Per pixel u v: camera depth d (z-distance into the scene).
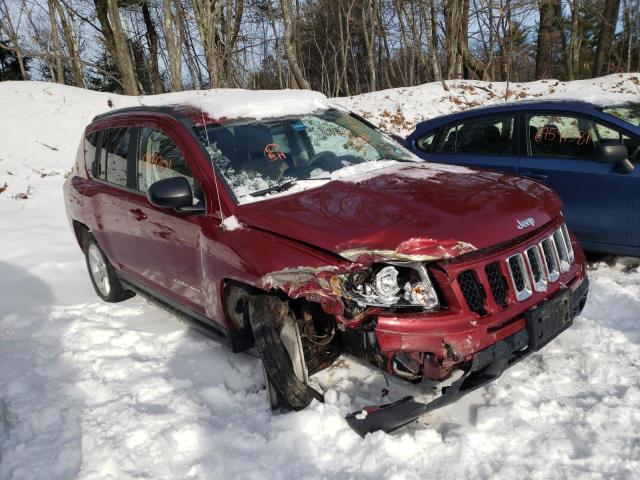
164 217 3.82
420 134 6.46
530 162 5.45
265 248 2.99
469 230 2.73
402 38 29.62
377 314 2.64
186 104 4.20
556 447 2.74
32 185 10.59
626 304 4.30
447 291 2.65
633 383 3.27
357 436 2.85
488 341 2.66
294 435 2.89
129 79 21.77
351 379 3.43
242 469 2.73
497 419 2.95
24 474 2.91
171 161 3.86
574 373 3.43
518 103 5.81
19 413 3.44
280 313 3.08
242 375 3.70
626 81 18.95
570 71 25.33
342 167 3.83
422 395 3.16
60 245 7.14
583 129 5.26
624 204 4.89
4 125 14.36
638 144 4.95
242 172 3.55
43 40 32.19
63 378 3.87
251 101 4.15
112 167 4.72
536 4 18.28
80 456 3.00
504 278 2.82
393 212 2.89
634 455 2.67
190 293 3.84
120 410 3.37
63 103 16.14
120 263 4.80
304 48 42.34
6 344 4.50
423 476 2.61
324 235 2.80
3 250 6.94
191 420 3.19
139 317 4.90
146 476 2.79
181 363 3.95
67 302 5.47
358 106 18.44
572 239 3.54
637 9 26.06
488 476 2.58
